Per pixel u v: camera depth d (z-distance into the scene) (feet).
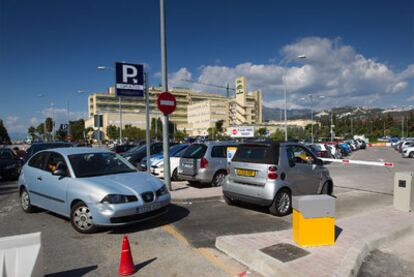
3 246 10.61
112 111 402.11
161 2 32.53
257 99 486.79
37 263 11.07
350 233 17.38
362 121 447.01
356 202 28.60
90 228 18.62
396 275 13.28
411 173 22.97
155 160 43.19
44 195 21.94
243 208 25.57
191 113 465.47
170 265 14.21
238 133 75.56
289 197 23.50
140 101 411.13
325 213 15.51
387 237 17.03
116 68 33.99
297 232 15.67
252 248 15.14
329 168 63.82
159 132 300.20
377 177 46.85
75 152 22.56
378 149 171.94
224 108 426.51
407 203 22.65
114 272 13.56
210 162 33.35
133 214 18.54
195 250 16.11
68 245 16.87
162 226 20.43
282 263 13.29
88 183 19.27
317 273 12.39
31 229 19.90
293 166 23.95
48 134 239.50
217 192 30.45
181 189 32.60
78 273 13.47
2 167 47.06
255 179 23.24
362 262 14.46
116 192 18.47
